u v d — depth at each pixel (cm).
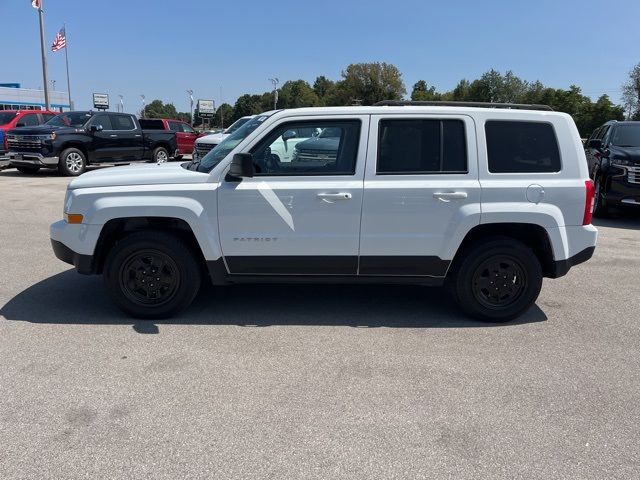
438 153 470
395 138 469
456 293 489
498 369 399
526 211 464
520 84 9688
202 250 469
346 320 493
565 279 644
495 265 481
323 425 321
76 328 463
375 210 463
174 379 374
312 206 463
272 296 558
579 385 376
